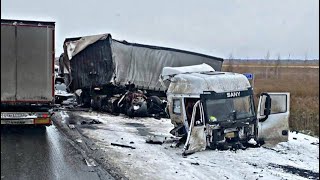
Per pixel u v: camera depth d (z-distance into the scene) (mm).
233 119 11461
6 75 12891
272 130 11953
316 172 9664
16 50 12953
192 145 10805
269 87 31406
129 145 11852
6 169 8852
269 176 9062
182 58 21281
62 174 8586
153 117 18766
